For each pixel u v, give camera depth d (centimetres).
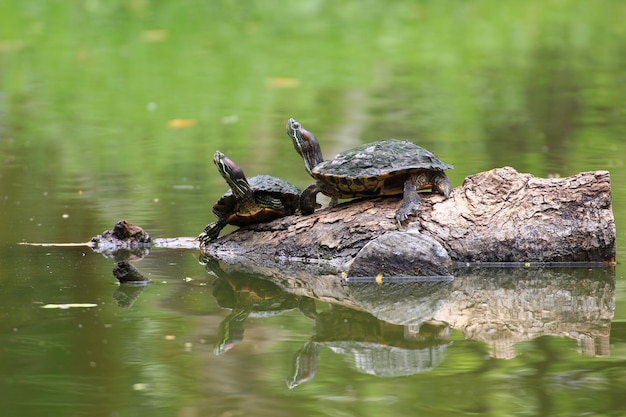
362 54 2525
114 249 1005
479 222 923
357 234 935
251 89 2109
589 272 895
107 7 3125
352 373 622
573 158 1380
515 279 875
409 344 686
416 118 1764
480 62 2405
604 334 698
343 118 1777
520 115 1767
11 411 552
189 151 1538
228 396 579
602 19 3055
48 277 875
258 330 723
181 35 2756
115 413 550
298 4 3158
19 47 2597
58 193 1252
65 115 1873
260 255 980
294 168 1377
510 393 579
